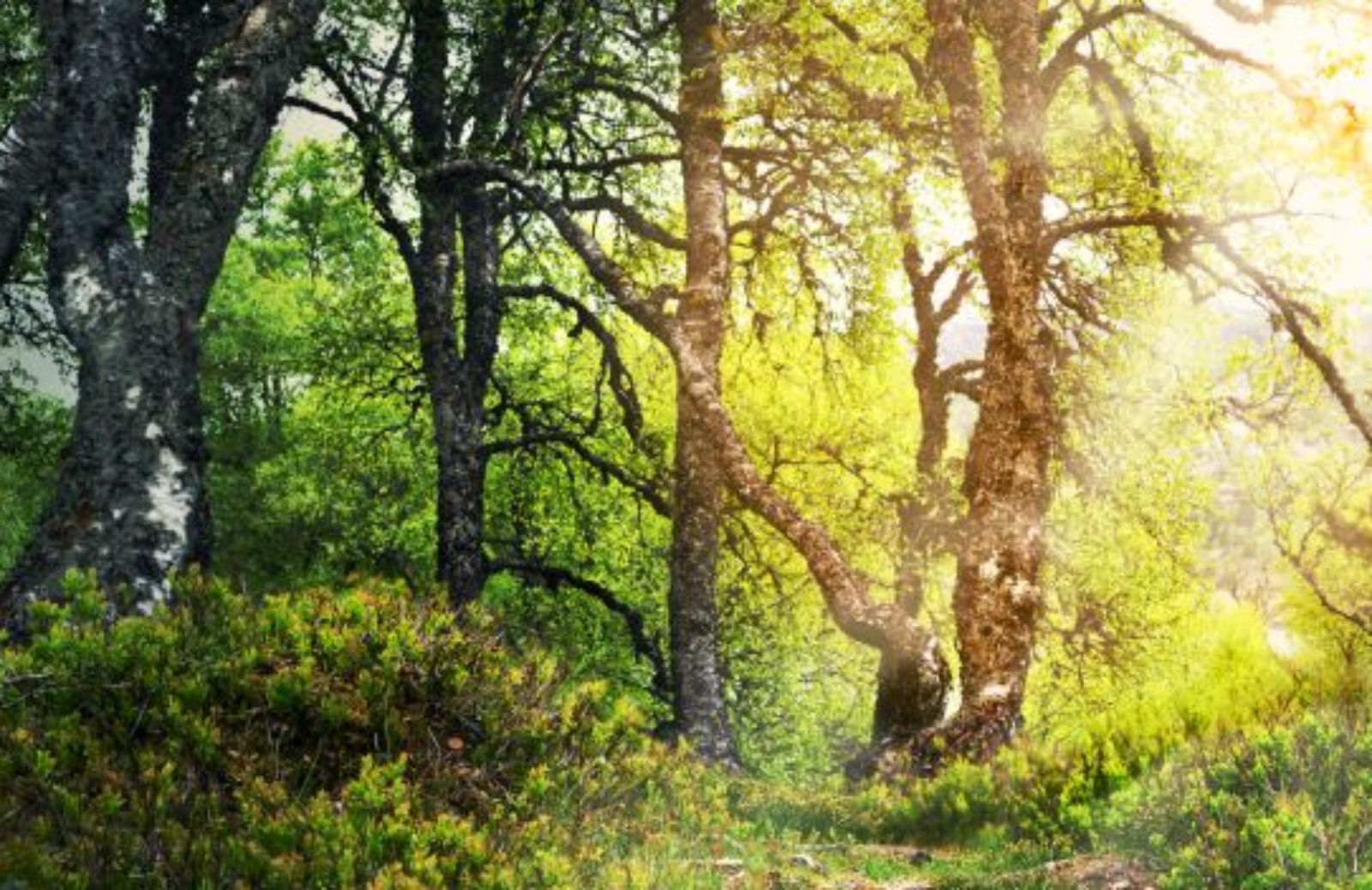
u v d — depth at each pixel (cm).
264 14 1215
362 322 2470
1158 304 2058
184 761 586
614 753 740
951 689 1426
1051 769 896
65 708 614
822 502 2416
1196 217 1631
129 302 1067
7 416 2262
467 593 1845
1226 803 623
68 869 484
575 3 1780
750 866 689
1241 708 971
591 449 2412
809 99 1861
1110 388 2056
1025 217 1479
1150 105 1825
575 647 2250
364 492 2991
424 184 1747
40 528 997
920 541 2114
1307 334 1689
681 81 1864
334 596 769
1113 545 2206
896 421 2769
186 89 1544
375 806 563
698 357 1605
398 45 1841
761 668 2662
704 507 1802
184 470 1041
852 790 1198
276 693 647
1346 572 2295
